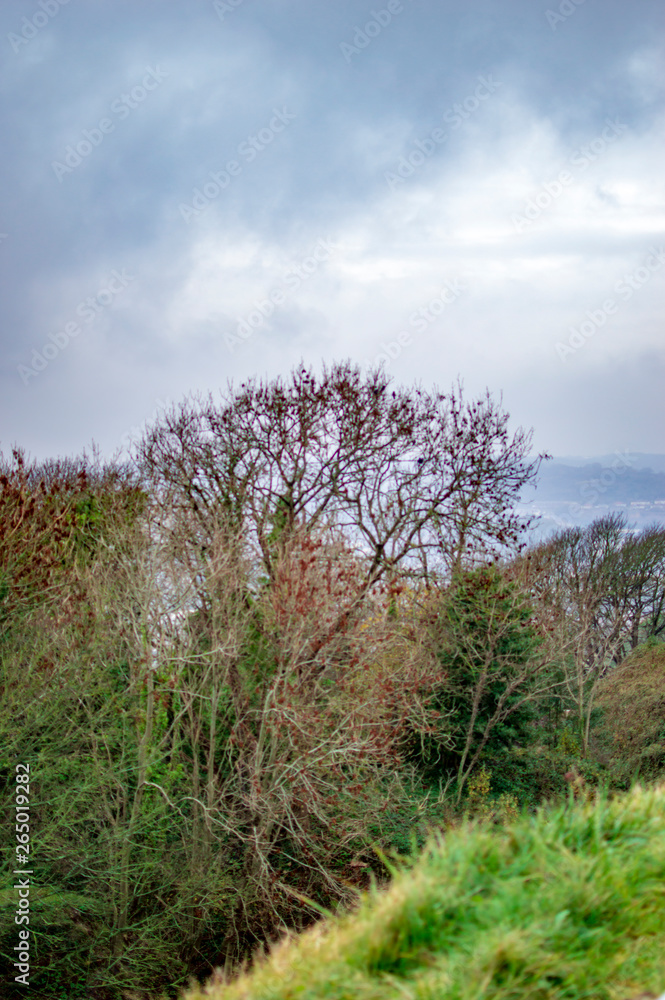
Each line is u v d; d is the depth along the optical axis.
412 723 20.97
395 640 20.06
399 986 3.91
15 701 16.31
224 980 5.25
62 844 17.84
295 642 18.23
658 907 4.75
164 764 20.28
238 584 20.05
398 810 22.05
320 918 19.08
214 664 19.48
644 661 40.97
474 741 26.47
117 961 17.81
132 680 18.66
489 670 25.88
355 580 19.73
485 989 3.88
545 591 31.70
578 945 4.27
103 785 18.42
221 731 21.52
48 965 18.08
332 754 17.80
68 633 18.02
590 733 33.94
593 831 5.57
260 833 17.91
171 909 18.61
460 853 5.12
